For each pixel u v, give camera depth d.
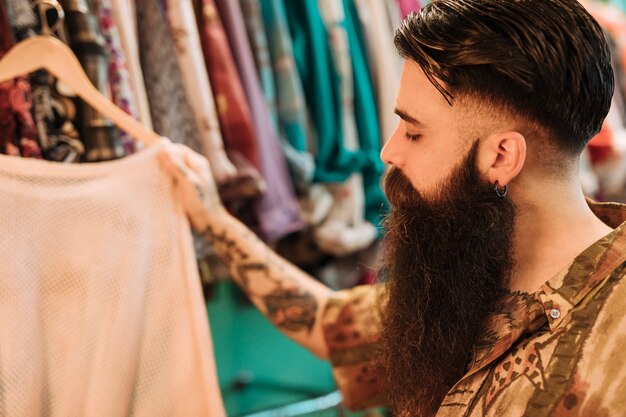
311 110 1.24
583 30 0.60
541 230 0.68
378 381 0.85
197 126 1.02
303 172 1.18
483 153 0.65
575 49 0.60
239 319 1.57
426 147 0.68
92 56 0.83
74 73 0.76
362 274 1.44
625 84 1.65
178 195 0.85
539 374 0.61
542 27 0.59
